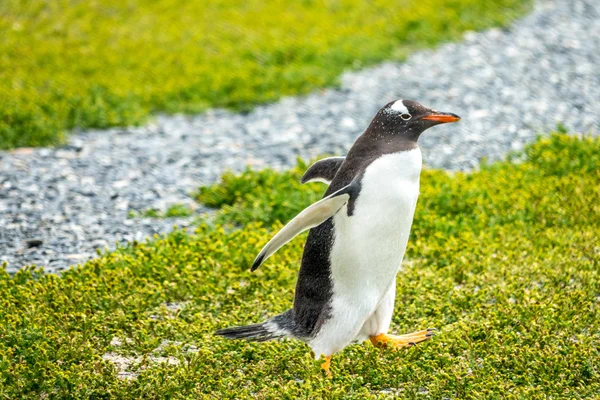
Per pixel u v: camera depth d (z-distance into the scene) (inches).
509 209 567.5
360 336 383.9
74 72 971.3
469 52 1014.4
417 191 354.3
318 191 618.2
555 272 450.9
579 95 863.7
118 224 603.2
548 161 647.1
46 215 621.3
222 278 466.3
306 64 991.0
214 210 634.8
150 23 1172.5
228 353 371.9
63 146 783.7
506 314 400.5
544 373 349.1
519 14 1137.4
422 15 1123.9
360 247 346.6
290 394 327.6
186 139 806.5
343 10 1197.1
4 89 896.9
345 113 860.6
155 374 352.8
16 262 530.9
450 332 386.0
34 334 379.9
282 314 373.7
